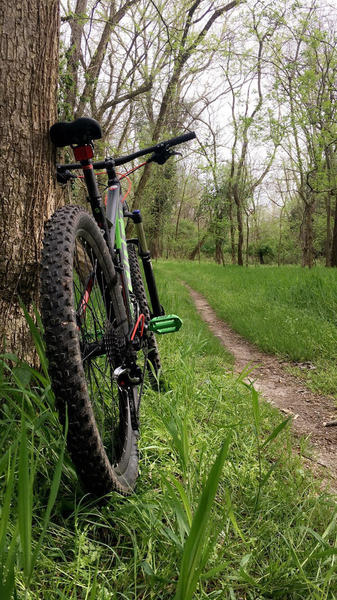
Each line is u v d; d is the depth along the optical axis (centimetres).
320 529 183
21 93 212
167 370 339
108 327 191
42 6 217
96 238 183
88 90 714
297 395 399
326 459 271
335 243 1747
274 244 4728
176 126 1421
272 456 250
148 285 306
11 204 215
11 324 221
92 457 146
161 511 161
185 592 115
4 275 218
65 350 141
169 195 2772
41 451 177
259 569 158
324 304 696
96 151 810
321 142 1524
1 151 211
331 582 154
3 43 208
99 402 191
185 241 5188
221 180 2545
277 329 612
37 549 112
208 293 1239
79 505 158
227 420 282
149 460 220
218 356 506
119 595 139
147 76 887
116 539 164
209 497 111
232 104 2138
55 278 146
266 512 185
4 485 157
